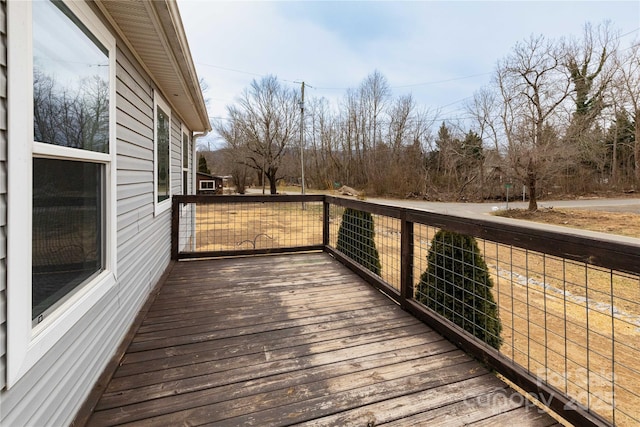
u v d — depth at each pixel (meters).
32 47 1.17
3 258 1.03
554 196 19.66
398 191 24.31
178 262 4.39
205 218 13.53
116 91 2.19
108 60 1.97
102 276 1.87
